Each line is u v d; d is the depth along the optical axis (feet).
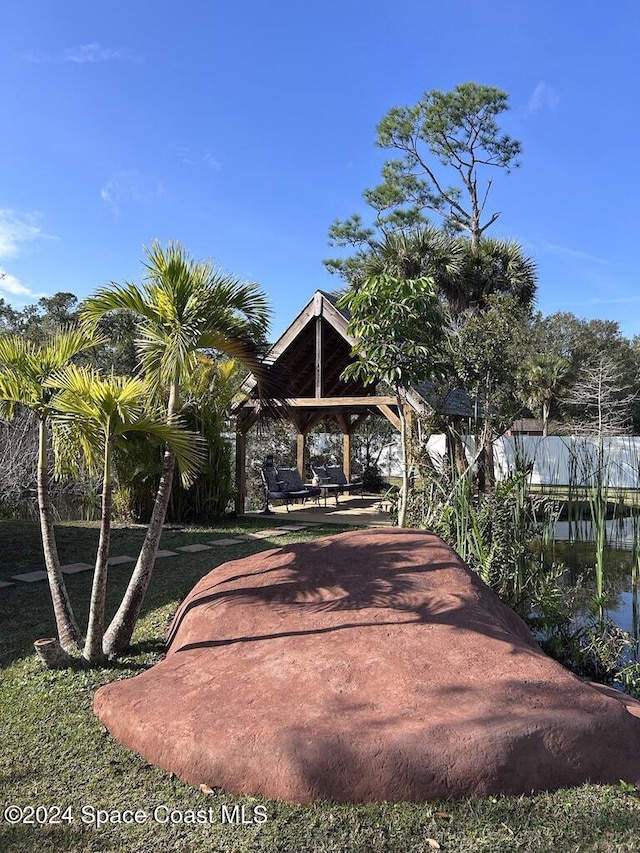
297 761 9.37
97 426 14.56
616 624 20.35
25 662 15.16
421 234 59.77
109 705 11.71
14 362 14.88
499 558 19.49
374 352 24.29
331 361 52.11
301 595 15.17
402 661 11.72
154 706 11.28
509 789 9.44
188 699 11.31
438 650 12.13
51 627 17.94
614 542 33.96
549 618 18.35
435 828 8.64
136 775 10.05
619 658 17.53
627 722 10.55
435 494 24.99
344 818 8.86
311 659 12.03
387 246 58.08
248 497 54.19
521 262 64.28
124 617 15.43
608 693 12.62
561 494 39.93
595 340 120.47
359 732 9.75
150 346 15.48
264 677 11.66
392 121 78.74
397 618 13.52
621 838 8.48
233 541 32.07
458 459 29.96
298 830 8.62
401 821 8.77
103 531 14.39
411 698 10.62
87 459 15.53
